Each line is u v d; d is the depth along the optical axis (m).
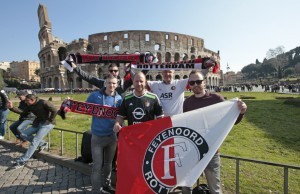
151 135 4.62
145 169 4.48
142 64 6.95
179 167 4.43
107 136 5.74
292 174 7.60
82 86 77.50
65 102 5.91
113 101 5.95
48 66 85.50
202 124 4.57
